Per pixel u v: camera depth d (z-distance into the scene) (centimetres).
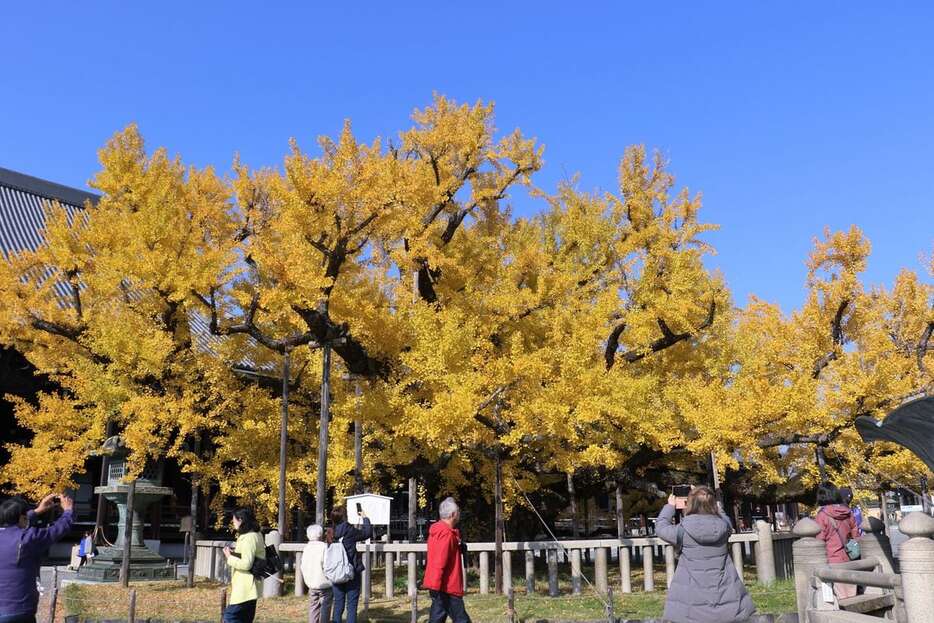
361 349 1517
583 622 965
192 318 1847
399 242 1595
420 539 1950
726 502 2047
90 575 1614
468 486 1867
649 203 1633
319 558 921
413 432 1284
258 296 1471
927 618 568
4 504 550
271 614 1116
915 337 1684
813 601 743
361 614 1095
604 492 1978
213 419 1602
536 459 1653
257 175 1648
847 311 1633
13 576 526
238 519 788
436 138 1589
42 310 1662
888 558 973
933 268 1672
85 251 1700
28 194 3497
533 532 1970
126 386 1524
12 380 2259
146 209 1508
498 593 1259
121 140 1697
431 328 1327
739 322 1994
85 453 1652
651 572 1291
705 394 1562
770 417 1476
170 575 1619
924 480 1869
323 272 1302
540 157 1622
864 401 1473
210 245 1614
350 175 1255
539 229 1803
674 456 1759
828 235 1611
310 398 1811
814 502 2020
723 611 508
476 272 1706
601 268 1650
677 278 1505
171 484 2644
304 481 1585
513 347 1304
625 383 1387
